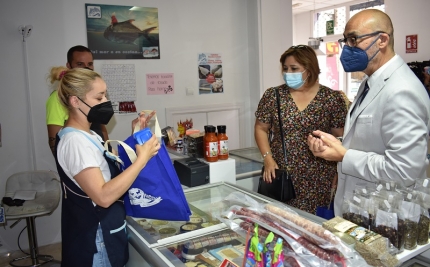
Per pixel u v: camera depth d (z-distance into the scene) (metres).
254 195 1.74
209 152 2.02
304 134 2.12
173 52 3.89
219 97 4.23
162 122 3.90
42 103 3.32
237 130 4.40
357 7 6.62
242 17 4.27
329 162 2.15
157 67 3.82
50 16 3.28
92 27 3.46
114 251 1.39
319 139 1.59
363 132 1.54
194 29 3.99
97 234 1.37
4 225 3.29
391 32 1.50
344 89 7.20
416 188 1.31
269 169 2.15
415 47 5.68
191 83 4.04
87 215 1.36
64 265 1.41
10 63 3.16
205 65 4.09
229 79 4.27
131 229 1.49
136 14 3.65
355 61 1.53
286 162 2.14
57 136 1.38
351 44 1.53
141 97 3.77
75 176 1.28
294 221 1.13
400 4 5.83
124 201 1.52
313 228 1.07
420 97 1.36
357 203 1.29
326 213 2.06
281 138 2.16
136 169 1.29
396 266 1.08
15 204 2.81
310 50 2.08
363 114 1.54
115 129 3.65
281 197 2.06
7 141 3.21
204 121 4.15
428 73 5.05
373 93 1.51
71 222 1.38
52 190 3.06
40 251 3.33
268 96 2.24
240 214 1.29
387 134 1.40
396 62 1.49
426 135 1.36
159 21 3.78
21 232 3.36
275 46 4.27
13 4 3.13
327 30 7.26
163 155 1.43
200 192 1.85
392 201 1.21
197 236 1.38
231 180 2.07
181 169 1.99
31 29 3.16
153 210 1.46
